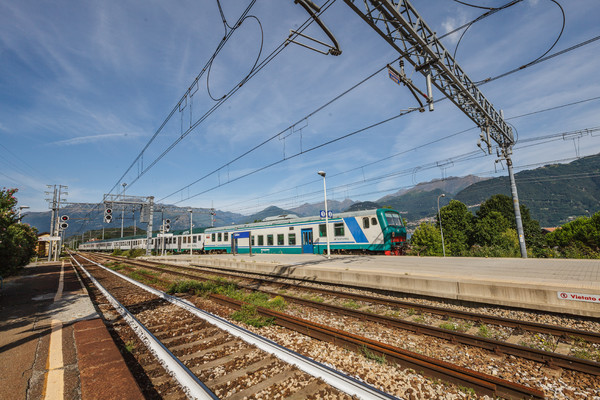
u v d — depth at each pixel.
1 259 11.41
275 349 5.37
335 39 6.82
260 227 27.81
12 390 3.80
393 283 11.01
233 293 11.33
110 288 14.12
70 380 4.04
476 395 4.22
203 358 5.41
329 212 22.45
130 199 36.41
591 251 18.34
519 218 17.81
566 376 4.84
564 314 7.71
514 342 6.38
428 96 10.67
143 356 5.61
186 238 39.09
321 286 13.46
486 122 15.34
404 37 9.66
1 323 7.07
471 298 9.14
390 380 4.56
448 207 46.19
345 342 5.83
